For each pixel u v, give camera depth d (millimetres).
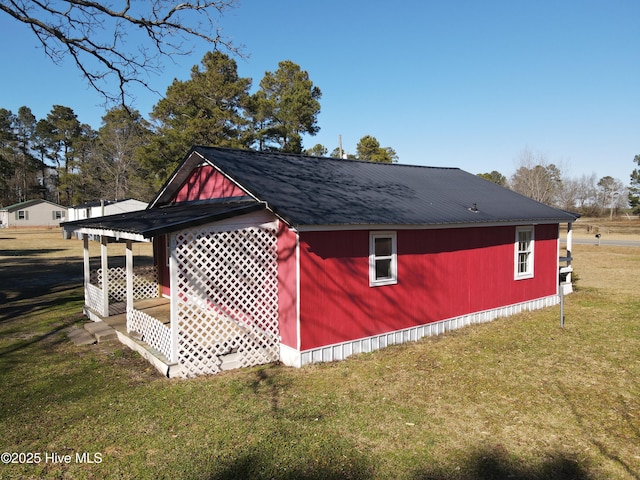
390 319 8828
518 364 7578
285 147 38500
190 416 5602
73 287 15602
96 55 9930
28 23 9141
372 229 8367
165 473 4359
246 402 6023
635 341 8906
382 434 5117
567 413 5668
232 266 7762
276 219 7895
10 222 58094
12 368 7461
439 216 9492
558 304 13023
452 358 7949
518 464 4500
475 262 10664
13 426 5387
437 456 4648
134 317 8664
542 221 11953
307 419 5492
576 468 4426
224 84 28266
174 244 6949
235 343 7555
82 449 4836
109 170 51156
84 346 8680
